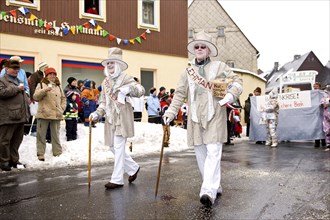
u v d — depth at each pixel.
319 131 11.82
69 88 9.69
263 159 8.60
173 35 19.06
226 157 9.01
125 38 17.23
